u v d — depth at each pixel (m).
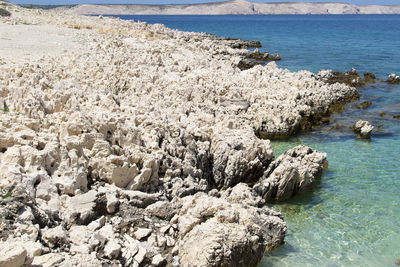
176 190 13.51
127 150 13.48
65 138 12.81
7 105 15.69
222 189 16.88
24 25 45.28
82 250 9.27
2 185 9.73
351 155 21.36
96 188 12.18
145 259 10.35
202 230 10.70
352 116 28.58
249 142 17.77
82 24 55.91
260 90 28.06
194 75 28.00
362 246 13.55
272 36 97.81
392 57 56.47
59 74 22.36
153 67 28.73
